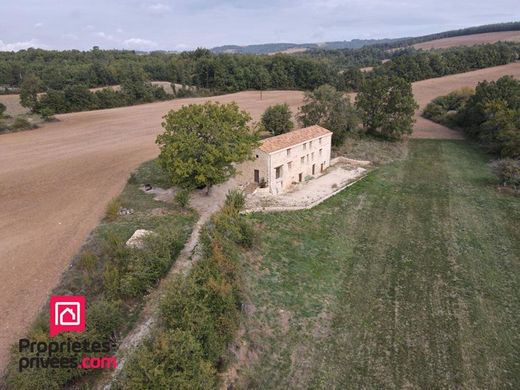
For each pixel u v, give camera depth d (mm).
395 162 61312
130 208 37844
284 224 37562
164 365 16906
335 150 64812
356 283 29375
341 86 137000
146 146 65812
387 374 21281
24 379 16469
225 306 21969
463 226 38562
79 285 24828
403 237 36406
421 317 25719
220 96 132500
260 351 22234
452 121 86188
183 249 29578
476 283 29328
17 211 37438
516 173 49219
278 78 144500
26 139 71875
